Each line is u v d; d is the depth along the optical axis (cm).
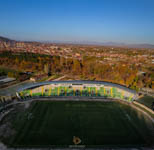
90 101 7288
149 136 4734
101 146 4203
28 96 7500
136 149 4144
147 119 5803
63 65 14375
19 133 4638
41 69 13888
